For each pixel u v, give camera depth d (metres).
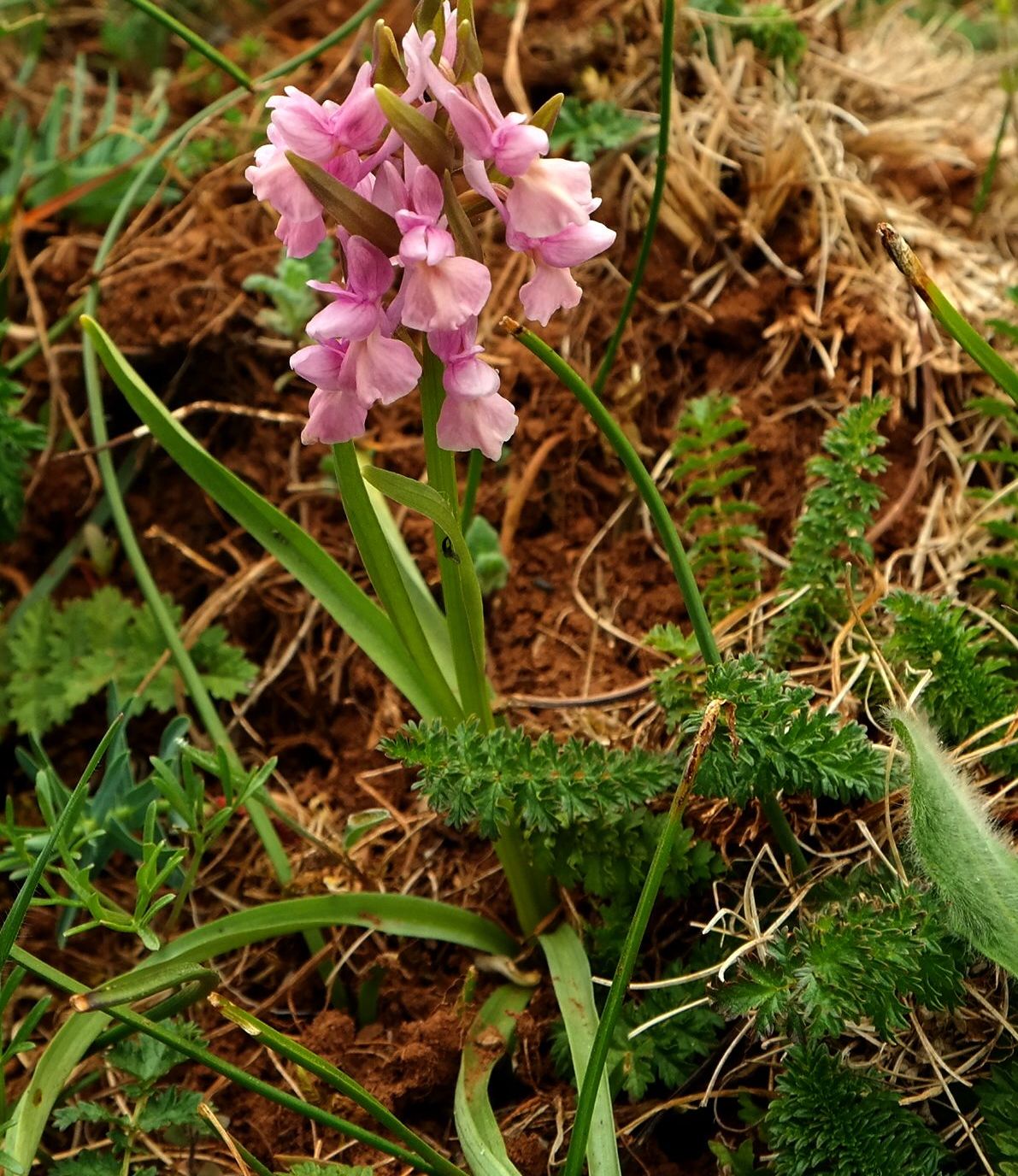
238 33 0.36
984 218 0.32
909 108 0.33
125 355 0.29
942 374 0.27
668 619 0.26
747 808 0.21
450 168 0.16
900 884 0.18
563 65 0.31
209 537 0.28
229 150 0.32
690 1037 0.19
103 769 0.26
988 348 0.19
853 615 0.22
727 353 0.28
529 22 0.32
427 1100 0.21
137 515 0.28
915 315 0.28
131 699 0.23
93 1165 0.19
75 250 0.30
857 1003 0.17
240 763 0.25
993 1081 0.18
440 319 0.16
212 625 0.27
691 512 0.24
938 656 0.21
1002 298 0.29
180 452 0.21
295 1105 0.18
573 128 0.29
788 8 0.33
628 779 0.19
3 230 0.30
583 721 0.24
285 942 0.23
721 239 0.28
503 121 0.16
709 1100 0.20
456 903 0.23
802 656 0.23
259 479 0.28
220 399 0.29
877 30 0.37
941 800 0.17
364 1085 0.21
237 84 0.34
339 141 0.16
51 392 0.28
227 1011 0.17
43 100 0.35
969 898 0.17
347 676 0.26
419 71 0.16
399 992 0.22
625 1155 0.20
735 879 0.21
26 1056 0.22
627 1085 0.19
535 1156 0.20
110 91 0.33
